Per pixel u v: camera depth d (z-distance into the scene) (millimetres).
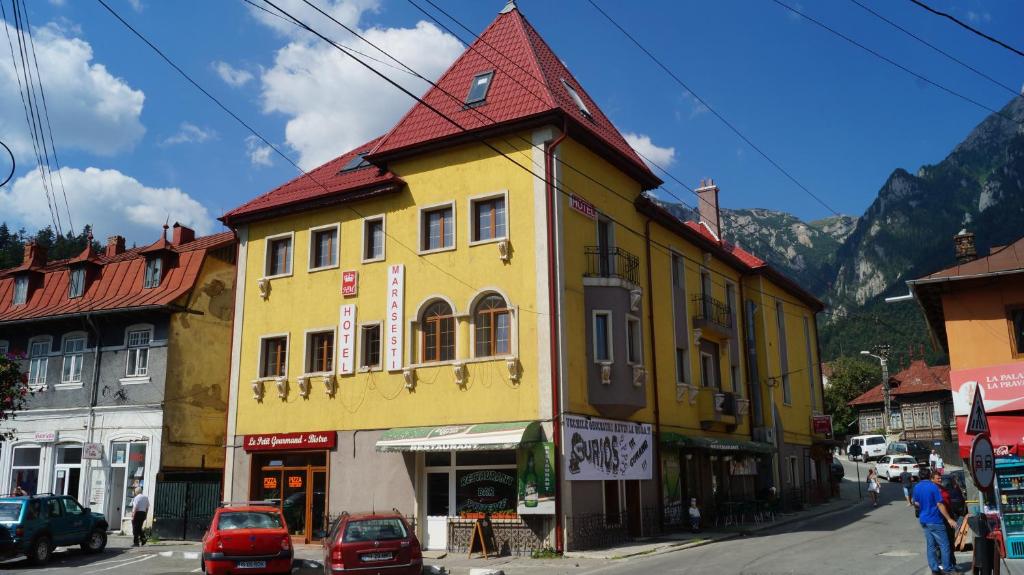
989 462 11648
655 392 25906
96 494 29438
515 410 21672
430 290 23906
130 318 30594
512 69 25359
